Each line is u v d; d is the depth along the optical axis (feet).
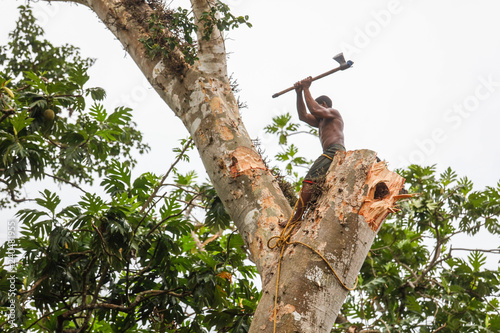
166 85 25.75
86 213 26.66
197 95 24.73
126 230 26.61
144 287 30.01
